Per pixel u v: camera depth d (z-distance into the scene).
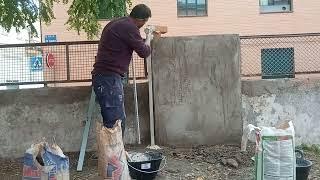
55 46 4.78
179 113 4.67
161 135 4.69
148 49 3.89
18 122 4.75
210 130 4.68
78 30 5.53
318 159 4.52
